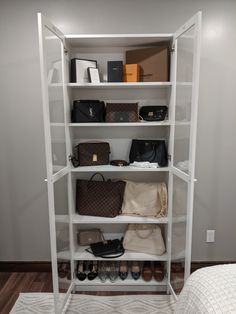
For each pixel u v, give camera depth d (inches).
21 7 83.2
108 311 75.7
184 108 67.4
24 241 94.3
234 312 35.0
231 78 84.7
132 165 83.0
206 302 38.5
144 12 83.1
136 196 85.7
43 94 59.2
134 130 89.3
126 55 82.4
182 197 70.4
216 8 82.0
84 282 84.2
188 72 63.9
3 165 90.7
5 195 92.2
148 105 87.8
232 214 91.1
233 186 89.9
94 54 85.7
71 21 83.9
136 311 75.7
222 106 86.1
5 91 87.0
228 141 87.9
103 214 83.3
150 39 77.0
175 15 82.9
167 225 82.8
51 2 83.1
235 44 83.3
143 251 85.1
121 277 84.4
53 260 66.0
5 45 84.9
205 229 92.0
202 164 89.0
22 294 83.0
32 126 88.6
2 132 89.1
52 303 79.1
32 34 84.2
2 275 93.4
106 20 83.7
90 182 85.7
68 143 78.5
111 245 87.4
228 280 41.5
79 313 75.0
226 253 93.0
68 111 79.1
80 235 90.0
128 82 77.8
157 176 91.4
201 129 87.3
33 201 92.3
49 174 62.4
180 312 45.4
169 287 81.0
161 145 82.5
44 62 58.4
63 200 75.5
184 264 68.9
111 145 90.1
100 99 88.0
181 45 68.7
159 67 77.7
